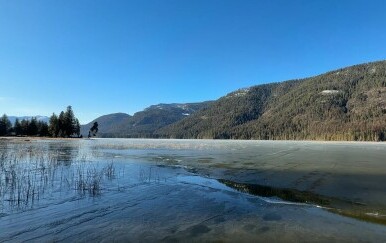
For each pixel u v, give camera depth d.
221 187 18.44
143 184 18.98
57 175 21.48
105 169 24.81
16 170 23.41
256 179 21.36
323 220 12.18
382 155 44.78
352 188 18.27
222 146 76.00
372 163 32.31
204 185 19.02
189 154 44.00
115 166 27.53
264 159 36.59
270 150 57.31
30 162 28.66
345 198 15.76
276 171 25.36
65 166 26.66
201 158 37.19
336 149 64.00
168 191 17.08
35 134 140.62
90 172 22.42
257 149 60.97
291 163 31.89
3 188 16.97
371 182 20.31
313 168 27.61
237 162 32.62
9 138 108.44
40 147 54.62
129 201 14.70
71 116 144.62
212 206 14.04
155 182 19.73
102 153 43.50
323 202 14.95
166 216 12.45
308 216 12.68
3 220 11.59
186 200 15.11
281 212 13.23
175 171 24.95
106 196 15.60
